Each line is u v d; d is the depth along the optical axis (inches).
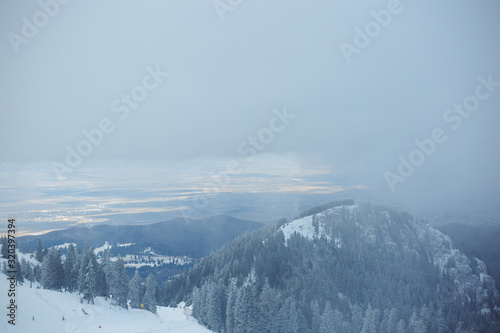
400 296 6579.7
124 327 3841.0
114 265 4662.9
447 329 5526.6
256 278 6333.7
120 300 4569.4
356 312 5502.0
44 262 4473.4
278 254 7027.6
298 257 7022.6
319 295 6082.7
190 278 7386.8
